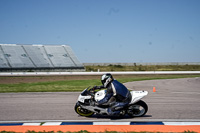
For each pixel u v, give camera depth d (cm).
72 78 2697
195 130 498
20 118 627
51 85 1614
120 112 613
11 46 5578
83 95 620
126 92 601
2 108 768
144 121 578
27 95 1089
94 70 5019
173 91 1263
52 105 820
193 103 847
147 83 1834
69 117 634
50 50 5872
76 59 5672
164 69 5275
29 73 3772
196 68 5631
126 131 489
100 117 630
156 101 897
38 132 478
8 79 2603
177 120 588
